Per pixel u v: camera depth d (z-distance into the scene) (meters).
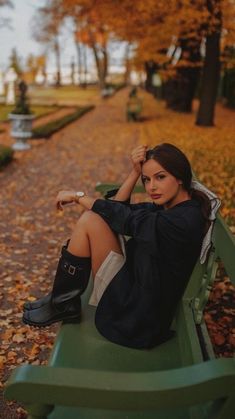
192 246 2.18
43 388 1.45
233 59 16.98
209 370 1.43
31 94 50.06
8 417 2.68
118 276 2.33
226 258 2.18
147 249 2.15
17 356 3.30
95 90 61.66
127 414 1.79
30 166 10.89
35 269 4.90
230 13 13.14
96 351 2.15
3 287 4.45
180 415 1.79
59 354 2.10
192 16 12.43
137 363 2.09
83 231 2.37
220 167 9.40
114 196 2.90
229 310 3.72
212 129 16.38
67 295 2.43
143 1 12.53
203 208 2.22
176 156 2.21
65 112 27.62
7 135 17.05
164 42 16.59
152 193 2.26
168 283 2.21
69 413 1.78
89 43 38.19
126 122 21.33
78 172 10.26
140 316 2.20
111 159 11.95
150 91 52.78
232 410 1.49
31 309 2.53
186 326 2.15
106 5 14.34
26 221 6.59
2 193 8.23
